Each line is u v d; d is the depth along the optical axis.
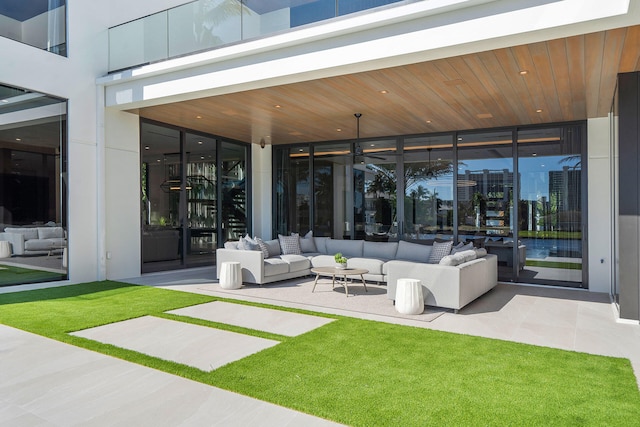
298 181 10.85
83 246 7.22
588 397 2.76
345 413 2.51
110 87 7.36
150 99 6.81
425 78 5.35
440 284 5.27
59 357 3.49
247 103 6.82
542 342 4.02
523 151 8.02
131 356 3.50
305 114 7.49
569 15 3.75
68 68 7.02
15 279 6.49
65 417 2.49
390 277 5.61
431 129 8.55
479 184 8.42
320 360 3.43
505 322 4.78
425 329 4.43
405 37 4.53
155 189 8.60
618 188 4.99
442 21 4.33
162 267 8.76
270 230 11.17
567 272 7.55
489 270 6.54
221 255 7.38
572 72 5.02
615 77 5.15
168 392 2.83
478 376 3.11
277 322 4.66
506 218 8.12
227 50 5.70
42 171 6.76
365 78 5.42
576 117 7.29
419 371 3.21
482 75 5.20
